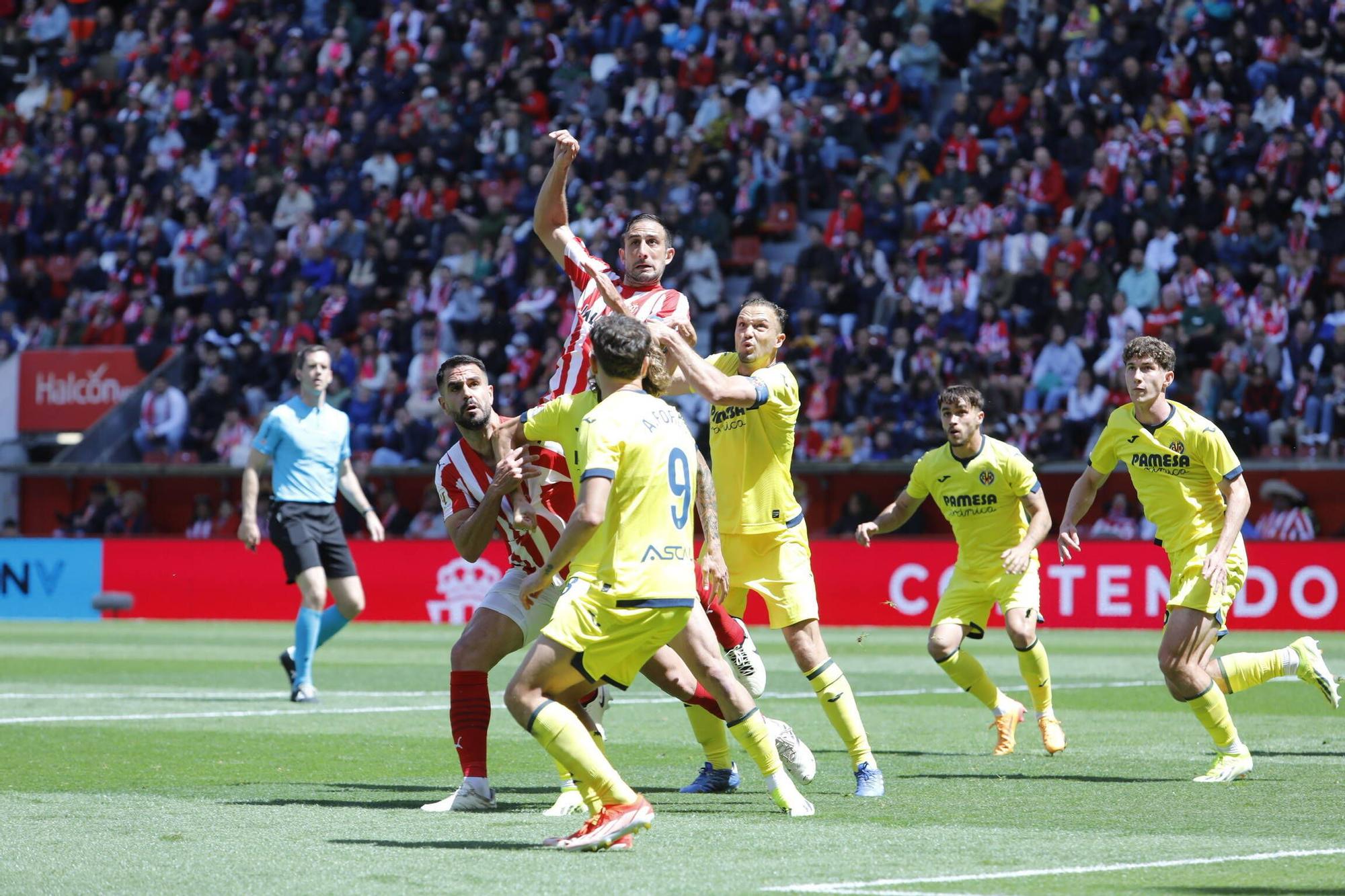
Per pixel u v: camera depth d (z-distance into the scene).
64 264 37.50
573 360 8.89
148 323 34.88
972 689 10.79
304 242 35.16
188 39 40.72
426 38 38.78
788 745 8.48
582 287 9.02
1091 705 14.23
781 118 33.97
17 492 33.69
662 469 6.95
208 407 32.44
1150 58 32.28
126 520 32.28
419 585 28.75
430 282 33.53
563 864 6.40
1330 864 6.40
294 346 33.31
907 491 11.50
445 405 8.37
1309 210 29.08
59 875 6.14
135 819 7.73
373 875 6.12
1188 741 11.45
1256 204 29.19
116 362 34.38
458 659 8.23
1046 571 25.94
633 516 6.93
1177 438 9.50
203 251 35.78
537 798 8.59
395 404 31.56
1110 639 23.44
